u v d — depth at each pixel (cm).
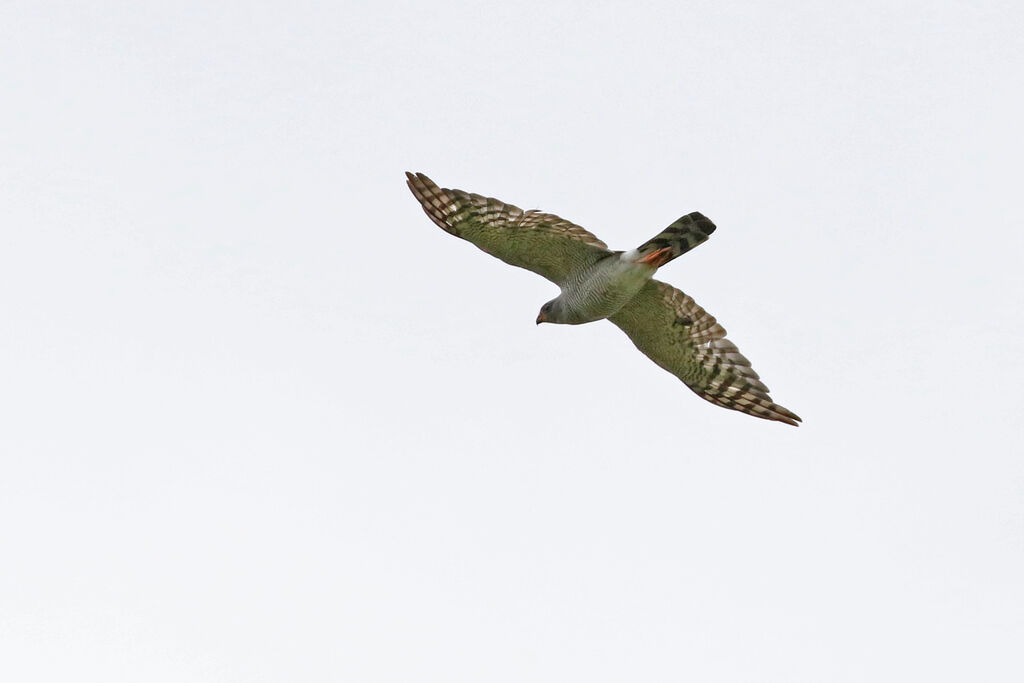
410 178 1603
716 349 1691
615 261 1549
